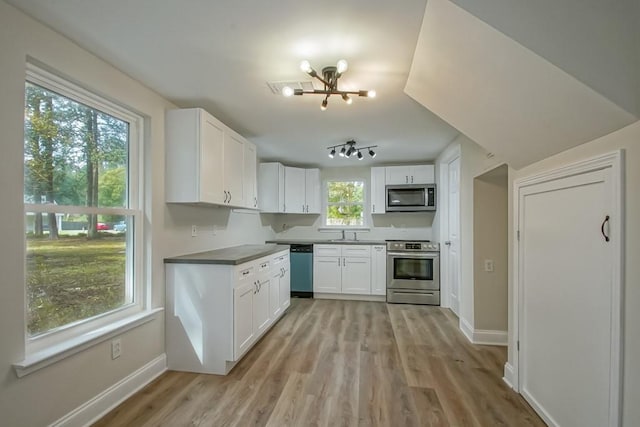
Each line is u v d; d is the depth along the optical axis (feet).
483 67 5.23
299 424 6.15
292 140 13.04
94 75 6.36
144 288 7.97
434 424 6.18
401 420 6.29
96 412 6.29
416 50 6.11
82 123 6.54
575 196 5.36
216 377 8.01
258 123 10.79
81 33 5.62
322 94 7.70
